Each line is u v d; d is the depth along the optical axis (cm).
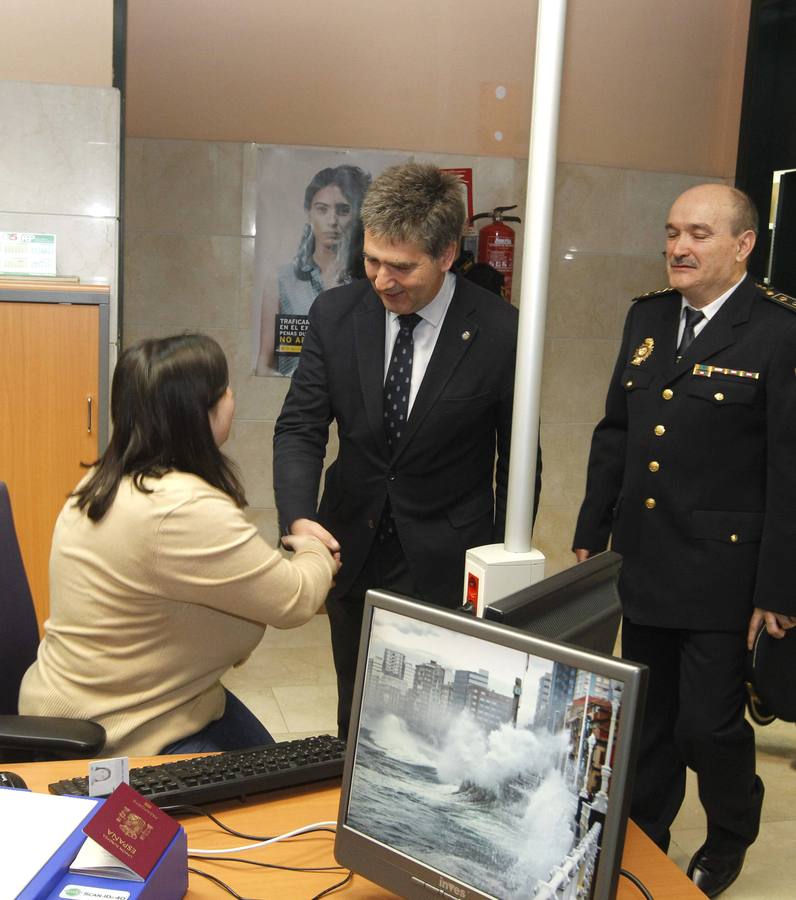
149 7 386
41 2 302
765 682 208
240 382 416
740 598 210
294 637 395
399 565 210
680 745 219
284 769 134
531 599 107
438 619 100
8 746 149
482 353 200
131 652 156
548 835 92
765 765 300
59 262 311
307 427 213
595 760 89
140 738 158
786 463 199
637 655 229
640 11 425
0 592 181
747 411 206
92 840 107
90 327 279
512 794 95
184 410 153
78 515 157
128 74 389
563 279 439
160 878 105
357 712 107
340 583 215
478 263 411
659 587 215
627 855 123
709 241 205
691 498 211
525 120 421
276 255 410
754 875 241
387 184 182
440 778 100
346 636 220
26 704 164
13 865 102
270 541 427
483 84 414
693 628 211
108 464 155
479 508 211
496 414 205
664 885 117
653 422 216
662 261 448
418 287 186
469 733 98
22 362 277
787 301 207
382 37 404
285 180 406
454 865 98
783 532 200
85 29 305
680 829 265
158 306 405
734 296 211
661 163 440
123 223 314
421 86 410
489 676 97
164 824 108
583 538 238
